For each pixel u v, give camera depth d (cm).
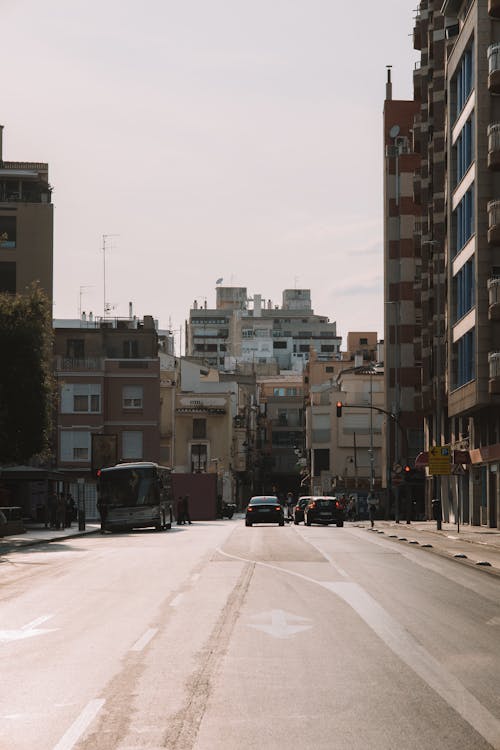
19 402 5341
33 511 7306
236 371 18125
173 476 9662
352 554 3384
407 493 7250
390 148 9644
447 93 6266
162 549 3731
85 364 9094
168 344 13062
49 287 8138
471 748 855
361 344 16812
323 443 13125
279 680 1162
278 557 3225
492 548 3916
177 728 924
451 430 7100
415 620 1706
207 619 1705
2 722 951
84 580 2455
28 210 8156
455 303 6066
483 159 5325
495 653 1373
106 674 1203
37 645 1438
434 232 7194
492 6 5275
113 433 9056
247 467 14500
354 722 951
